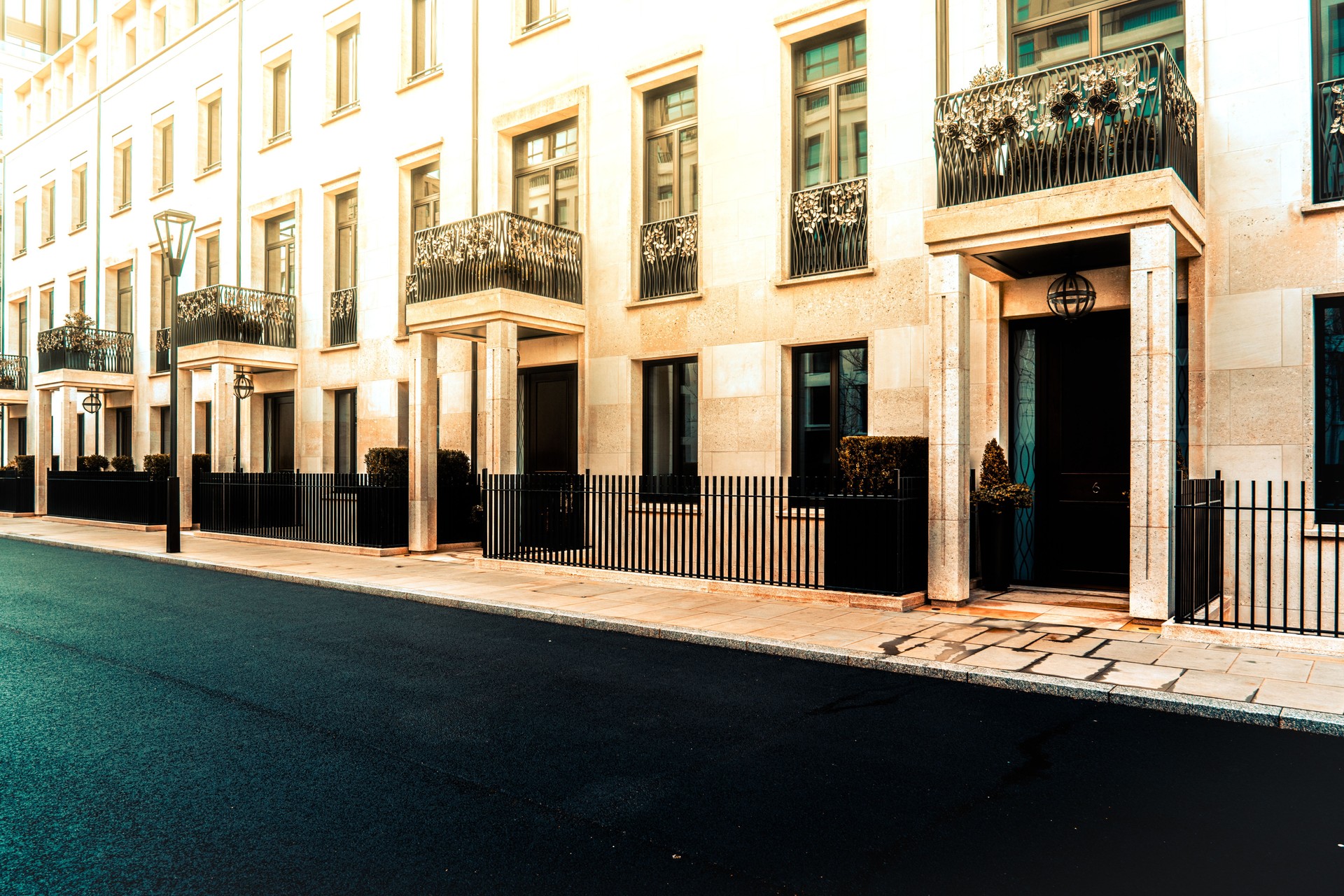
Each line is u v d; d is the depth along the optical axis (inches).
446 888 122.0
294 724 203.6
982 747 185.2
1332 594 298.4
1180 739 188.9
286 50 748.0
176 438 576.1
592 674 251.8
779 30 439.8
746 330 448.8
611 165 511.8
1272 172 312.0
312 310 721.0
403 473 557.9
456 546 568.4
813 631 295.7
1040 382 383.9
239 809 151.6
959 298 328.2
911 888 122.6
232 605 377.7
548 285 504.1
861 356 420.8
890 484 343.9
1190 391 325.1
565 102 535.5
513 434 490.3
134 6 958.4
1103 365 370.3
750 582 376.5
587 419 519.5
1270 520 263.4
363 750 184.7
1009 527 377.4
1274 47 312.8
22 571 497.0
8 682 242.5
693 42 473.7
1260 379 312.2
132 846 136.0
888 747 185.3
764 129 445.4
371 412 668.1
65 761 177.0
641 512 424.5
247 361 703.7
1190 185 317.7
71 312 1010.1
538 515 470.3
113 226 978.7
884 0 404.5
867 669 255.8
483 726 201.6
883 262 402.6
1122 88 297.1
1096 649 263.1
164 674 252.5
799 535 367.2
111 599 392.8
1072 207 298.2
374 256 665.6
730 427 453.4
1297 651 255.4
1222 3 322.3
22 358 1133.7
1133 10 350.6
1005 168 328.8
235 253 797.9
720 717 208.5
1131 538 299.6
